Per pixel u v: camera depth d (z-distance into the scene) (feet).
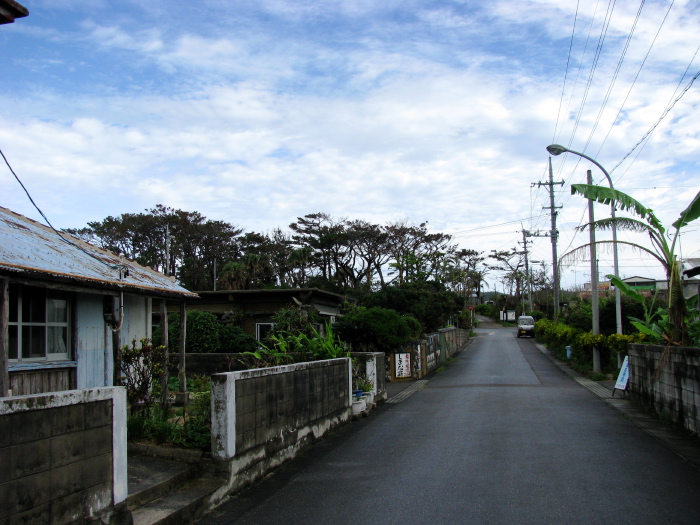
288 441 25.98
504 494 20.13
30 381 27.58
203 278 168.04
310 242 177.47
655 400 38.37
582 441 29.40
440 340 95.30
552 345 114.83
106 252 36.76
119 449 15.35
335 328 68.13
